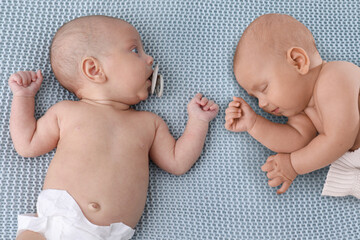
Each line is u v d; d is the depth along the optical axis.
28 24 1.24
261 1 1.31
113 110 1.15
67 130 1.11
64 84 1.16
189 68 1.26
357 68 1.09
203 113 1.19
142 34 1.27
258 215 1.20
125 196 1.07
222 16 1.29
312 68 1.09
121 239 1.09
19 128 1.12
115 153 1.09
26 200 1.16
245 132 1.23
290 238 1.19
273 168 1.15
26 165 1.17
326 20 1.31
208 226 1.19
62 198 1.03
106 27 1.13
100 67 1.11
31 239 1.01
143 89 1.16
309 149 1.10
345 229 1.20
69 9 1.27
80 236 1.01
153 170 1.21
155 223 1.18
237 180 1.21
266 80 1.09
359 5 1.31
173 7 1.29
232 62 1.26
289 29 1.10
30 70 1.22
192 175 1.21
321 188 1.22
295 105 1.11
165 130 1.19
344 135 1.05
